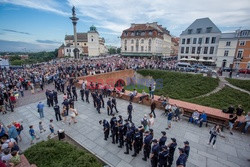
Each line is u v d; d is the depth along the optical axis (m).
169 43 73.69
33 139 9.57
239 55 40.22
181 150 6.38
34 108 15.06
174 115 12.39
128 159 8.06
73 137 10.07
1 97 14.50
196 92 24.05
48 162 6.42
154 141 7.08
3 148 7.12
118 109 14.78
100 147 9.07
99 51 88.19
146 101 15.67
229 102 19.17
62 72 25.53
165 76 31.70
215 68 40.12
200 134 10.45
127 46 60.00
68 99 13.06
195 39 49.00
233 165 7.70
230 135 10.38
